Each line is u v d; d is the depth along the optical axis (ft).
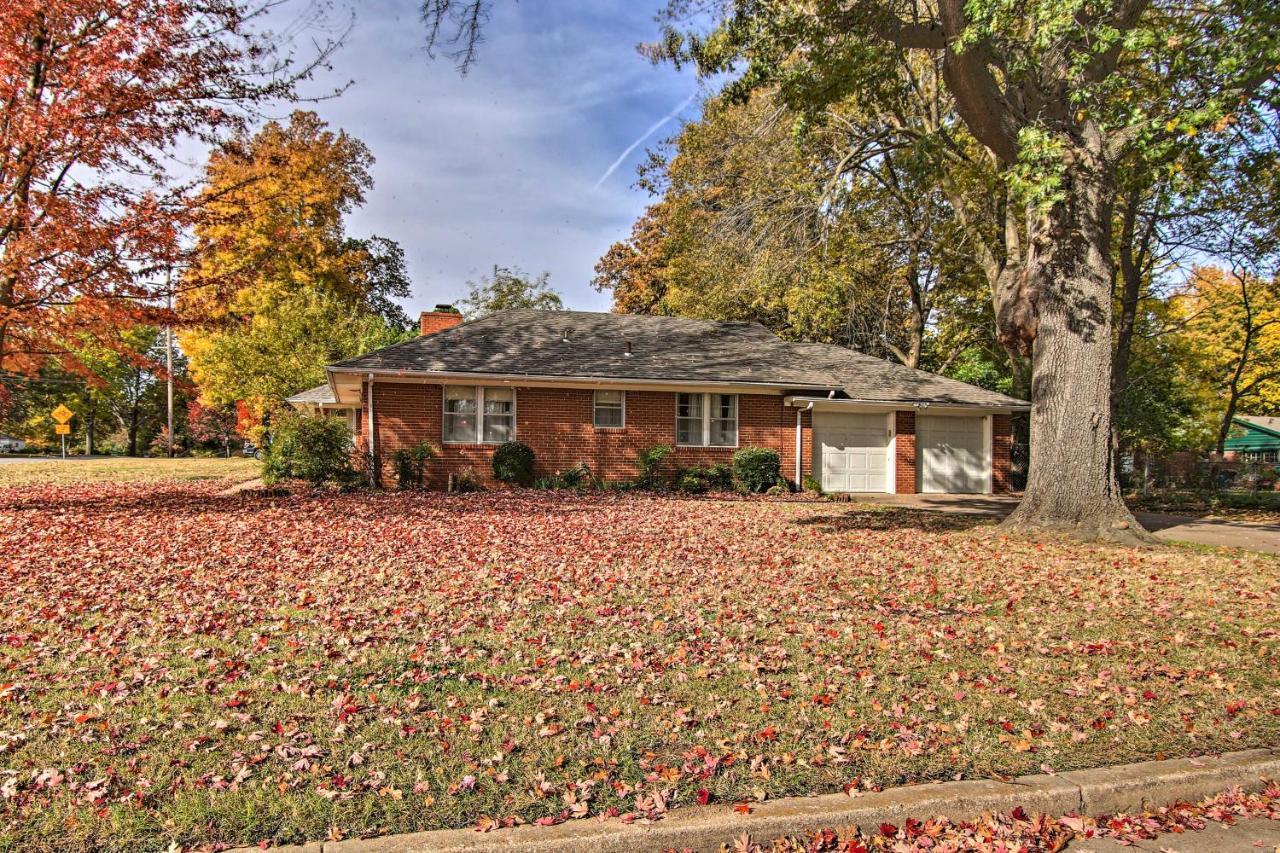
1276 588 25.89
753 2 36.83
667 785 11.41
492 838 9.90
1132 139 33.50
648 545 33.30
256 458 132.05
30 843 9.73
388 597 23.22
